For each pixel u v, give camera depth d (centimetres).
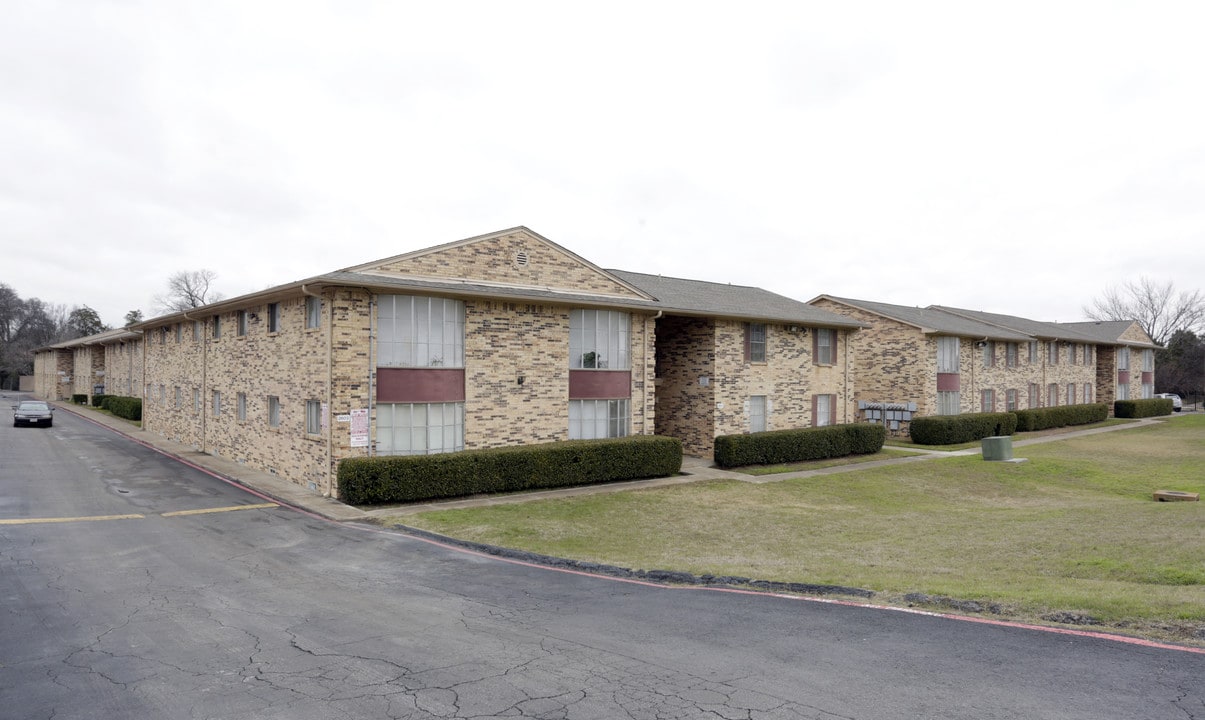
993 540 1257
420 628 805
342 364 1736
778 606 870
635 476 2166
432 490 1736
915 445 3297
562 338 2144
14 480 1962
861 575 1012
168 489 1880
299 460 1914
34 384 7975
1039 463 2720
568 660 691
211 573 1075
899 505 1938
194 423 2805
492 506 1694
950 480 2377
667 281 2955
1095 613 746
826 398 3041
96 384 5466
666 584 1017
